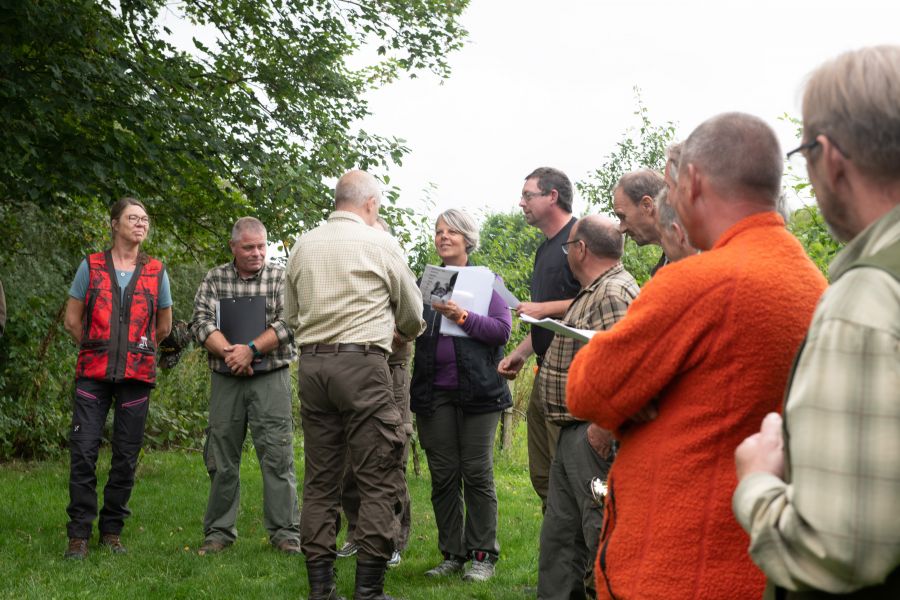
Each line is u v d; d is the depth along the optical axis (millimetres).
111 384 5215
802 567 1215
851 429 1146
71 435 5133
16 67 8055
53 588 4371
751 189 1765
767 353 1631
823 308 1231
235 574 4805
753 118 1811
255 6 10133
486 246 9711
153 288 5293
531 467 4340
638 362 1689
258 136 9695
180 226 10039
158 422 10117
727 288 1648
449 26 10484
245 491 7711
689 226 1859
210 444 5480
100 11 8727
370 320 3988
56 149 8188
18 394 10109
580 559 3570
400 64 10680
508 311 4832
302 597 4402
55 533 5766
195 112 9141
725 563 1639
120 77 8555
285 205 9391
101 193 8477
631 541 1737
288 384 5496
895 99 1225
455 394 4801
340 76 10578
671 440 1697
